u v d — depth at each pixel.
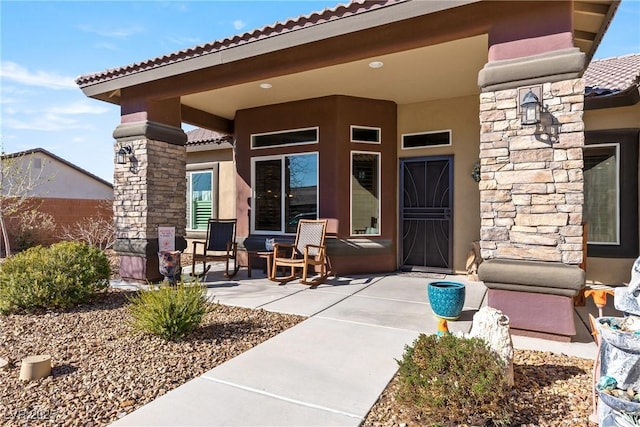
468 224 7.62
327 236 7.74
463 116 7.69
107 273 5.89
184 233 7.58
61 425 2.46
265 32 5.45
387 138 8.09
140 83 6.75
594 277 6.93
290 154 8.24
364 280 7.22
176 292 4.27
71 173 19.61
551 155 3.98
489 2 4.33
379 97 7.86
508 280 4.12
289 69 5.71
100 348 3.73
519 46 4.18
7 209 11.07
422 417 2.46
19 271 5.17
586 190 7.04
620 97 6.48
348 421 2.51
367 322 4.58
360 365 3.36
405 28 4.85
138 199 6.92
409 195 8.27
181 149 7.55
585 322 4.66
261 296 5.94
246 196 8.84
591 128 6.88
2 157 11.06
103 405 2.70
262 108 8.55
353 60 5.32
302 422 2.50
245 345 3.85
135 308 4.41
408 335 4.12
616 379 2.25
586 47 5.20
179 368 3.30
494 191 4.25
